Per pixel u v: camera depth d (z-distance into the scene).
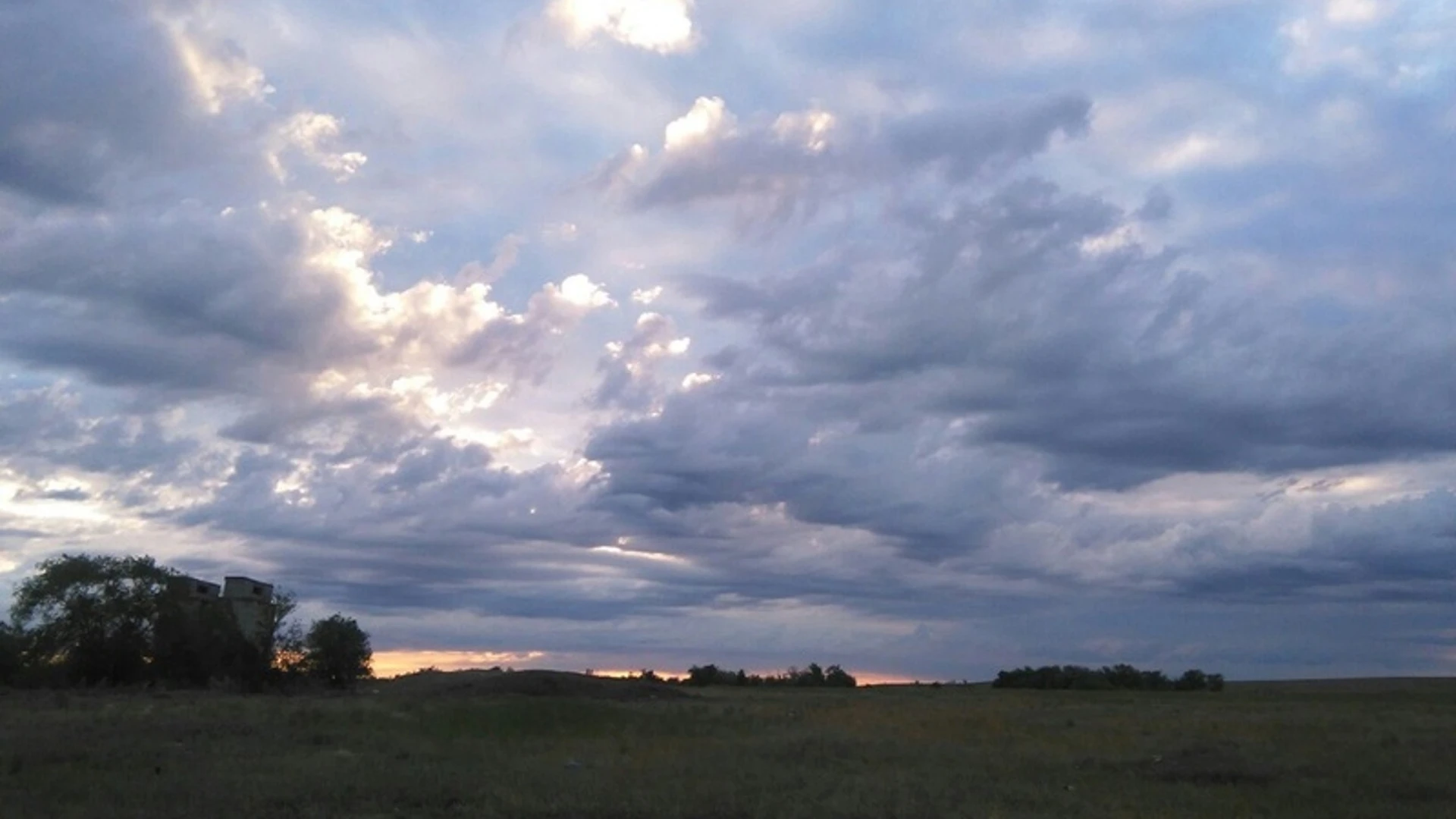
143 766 26.91
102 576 77.00
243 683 79.44
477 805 21.05
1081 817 20.42
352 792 22.48
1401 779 26.42
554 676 68.62
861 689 122.62
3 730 36.62
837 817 20.11
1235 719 50.47
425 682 80.12
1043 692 105.38
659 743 35.38
